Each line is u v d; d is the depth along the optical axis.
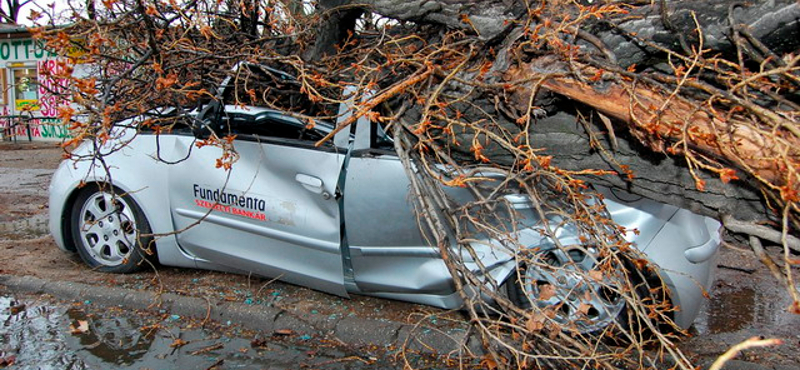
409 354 3.68
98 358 3.48
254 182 4.19
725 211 2.87
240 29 4.56
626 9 3.15
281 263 4.21
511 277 3.73
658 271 3.38
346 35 4.35
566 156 3.28
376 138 3.84
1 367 3.33
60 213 4.96
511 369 3.34
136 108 3.94
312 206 3.99
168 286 4.56
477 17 3.39
